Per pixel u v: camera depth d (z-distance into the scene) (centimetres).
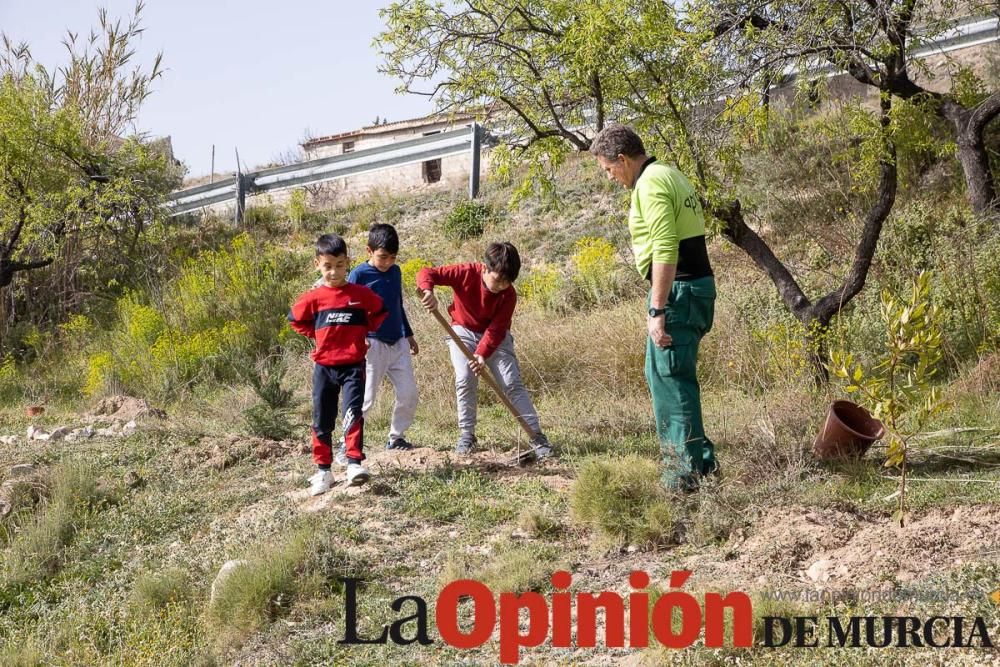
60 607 502
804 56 782
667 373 496
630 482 497
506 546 487
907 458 534
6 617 504
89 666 437
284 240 1808
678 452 500
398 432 689
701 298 490
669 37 761
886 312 461
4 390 1242
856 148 942
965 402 648
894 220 979
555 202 897
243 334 1257
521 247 1499
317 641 415
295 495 606
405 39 835
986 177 969
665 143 802
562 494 559
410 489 581
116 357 1212
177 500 625
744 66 794
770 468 523
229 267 1473
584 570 452
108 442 765
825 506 466
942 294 829
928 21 831
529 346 963
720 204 791
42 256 1609
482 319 646
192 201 1988
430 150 1823
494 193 1709
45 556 562
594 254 1241
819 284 983
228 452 711
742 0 816
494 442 702
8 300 1595
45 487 650
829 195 1142
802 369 726
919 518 445
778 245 1160
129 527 591
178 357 1154
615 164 499
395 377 680
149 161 1698
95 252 1658
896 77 834
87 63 1836
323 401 596
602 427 741
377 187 1962
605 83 812
